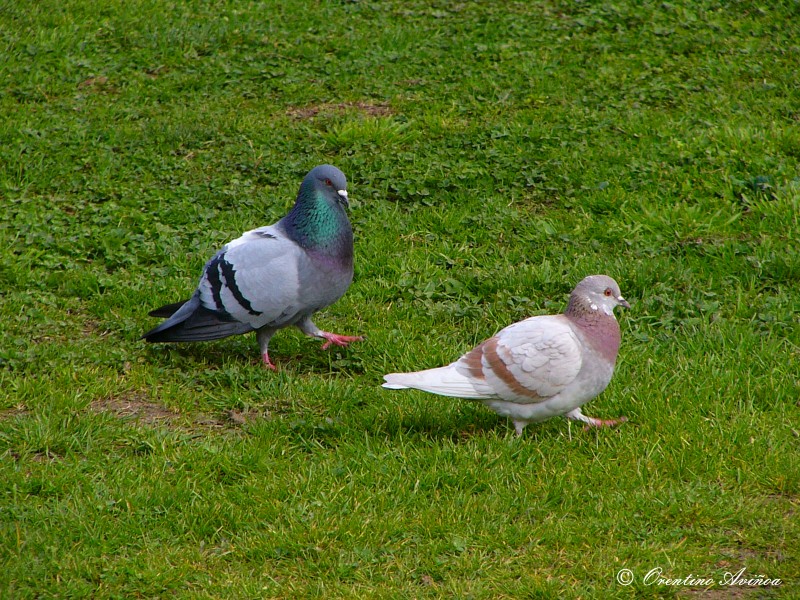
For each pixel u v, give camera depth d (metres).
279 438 8.71
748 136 14.81
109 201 13.94
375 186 14.30
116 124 16.38
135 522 7.48
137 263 12.38
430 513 7.59
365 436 8.66
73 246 12.64
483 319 10.89
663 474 8.06
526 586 6.79
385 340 10.45
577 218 13.16
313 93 17.75
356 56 19.14
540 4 21.36
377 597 6.77
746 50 18.77
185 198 13.91
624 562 7.02
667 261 11.69
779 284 11.29
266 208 13.73
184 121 16.27
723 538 7.23
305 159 15.13
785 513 7.53
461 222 13.16
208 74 18.48
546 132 15.56
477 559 7.06
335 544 7.31
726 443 8.28
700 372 9.45
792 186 13.09
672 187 13.72
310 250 9.85
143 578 6.91
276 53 19.28
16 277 11.78
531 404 8.30
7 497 7.77
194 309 10.06
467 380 8.27
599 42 19.44
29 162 14.88
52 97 17.56
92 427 8.80
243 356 10.62
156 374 9.88
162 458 8.30
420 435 8.68
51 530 7.36
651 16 20.44
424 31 20.20
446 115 16.55
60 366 9.88
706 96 16.91
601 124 15.86
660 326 10.59
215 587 6.87
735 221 12.81
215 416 9.30
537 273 11.59
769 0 20.86
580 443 8.48
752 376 9.34
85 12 20.48
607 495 7.77
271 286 9.72
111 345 10.46
